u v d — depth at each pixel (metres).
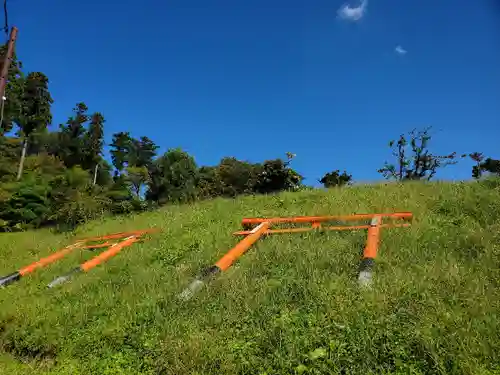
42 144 57.00
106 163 62.44
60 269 10.06
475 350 3.89
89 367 5.12
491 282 5.36
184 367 4.48
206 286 6.53
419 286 5.22
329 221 9.66
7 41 11.98
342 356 4.16
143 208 28.14
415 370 3.83
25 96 49.84
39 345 5.97
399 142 31.34
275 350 4.44
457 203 9.59
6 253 14.06
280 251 7.65
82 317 6.52
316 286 5.67
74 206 22.02
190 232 11.29
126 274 8.57
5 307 7.47
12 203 28.11
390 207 10.28
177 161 39.34
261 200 14.93
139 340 5.41
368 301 4.94
